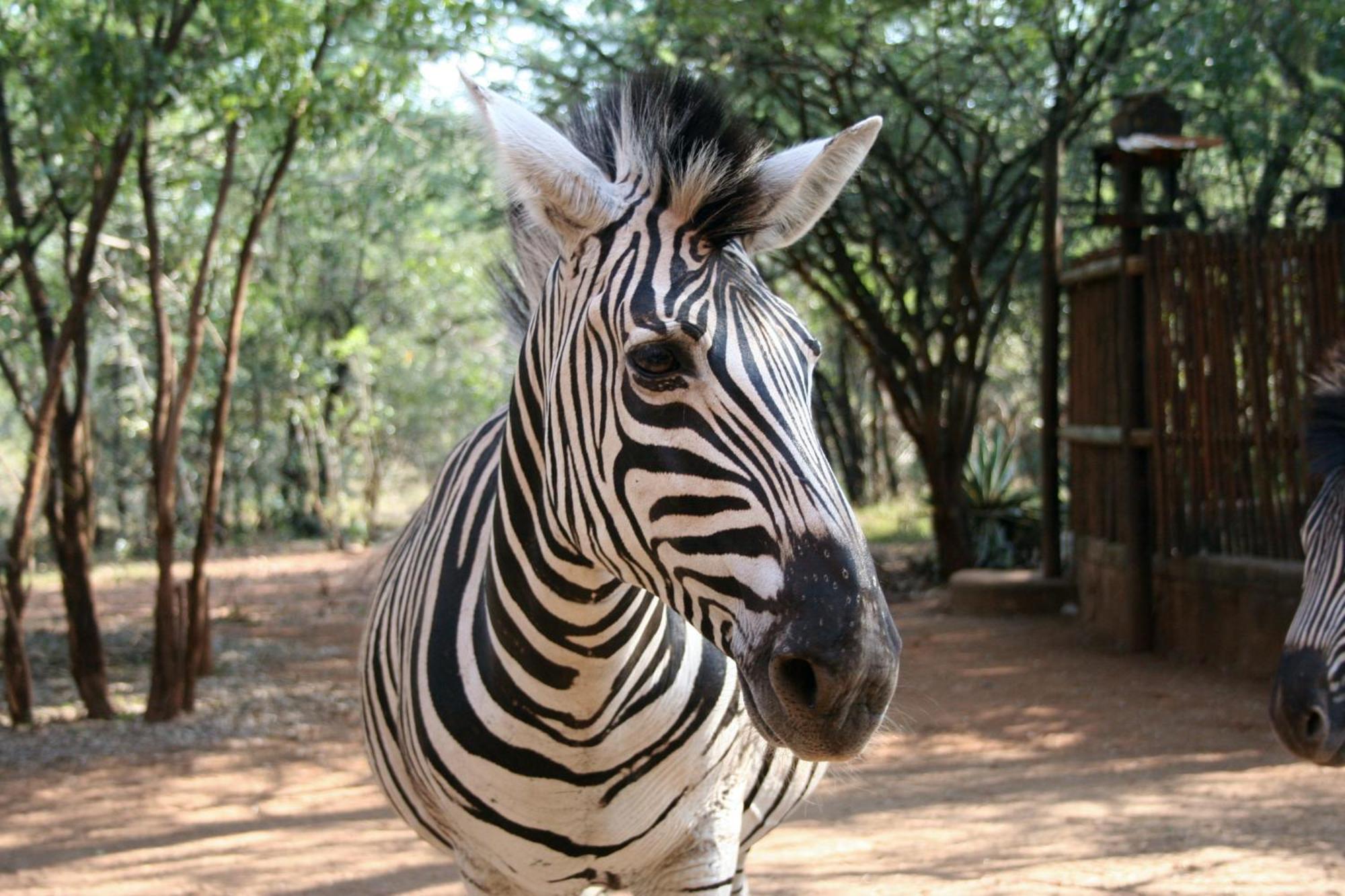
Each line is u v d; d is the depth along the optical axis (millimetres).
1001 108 11820
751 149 1863
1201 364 8328
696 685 2203
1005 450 14164
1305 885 4168
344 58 9148
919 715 7367
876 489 21312
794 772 2633
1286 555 7809
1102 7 11141
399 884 4738
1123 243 8828
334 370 20781
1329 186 10258
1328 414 3592
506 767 2137
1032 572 11500
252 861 5113
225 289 14430
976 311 12578
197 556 7914
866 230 14195
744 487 1663
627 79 2133
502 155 1892
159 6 6949
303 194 12211
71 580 7789
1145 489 8781
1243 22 10203
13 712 7645
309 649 10414
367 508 21891
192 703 7969
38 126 7750
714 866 2316
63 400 7707
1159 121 8594
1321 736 3297
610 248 1834
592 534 1842
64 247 7848
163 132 10234
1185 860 4508
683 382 1702
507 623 2072
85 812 5996
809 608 1607
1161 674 8070
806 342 1839
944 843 4922
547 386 1960
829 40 9922
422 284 19078
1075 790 5656
